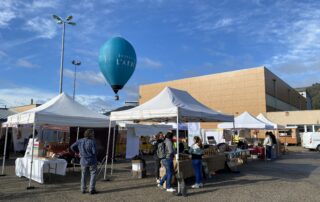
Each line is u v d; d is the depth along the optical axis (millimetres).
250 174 11508
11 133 20828
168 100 9914
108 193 7871
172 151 8227
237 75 44375
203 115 9805
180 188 7637
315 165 14727
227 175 11219
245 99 43219
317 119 38094
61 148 13031
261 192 8016
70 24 25688
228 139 20469
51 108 10070
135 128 17734
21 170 10203
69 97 11281
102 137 15102
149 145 22047
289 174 11508
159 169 9305
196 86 48375
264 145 17797
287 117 39844
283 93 52188
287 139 34812
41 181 9078
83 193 7824
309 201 7012
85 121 10219
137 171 10570
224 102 45156
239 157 15250
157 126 19109
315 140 27078
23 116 9922
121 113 10086
